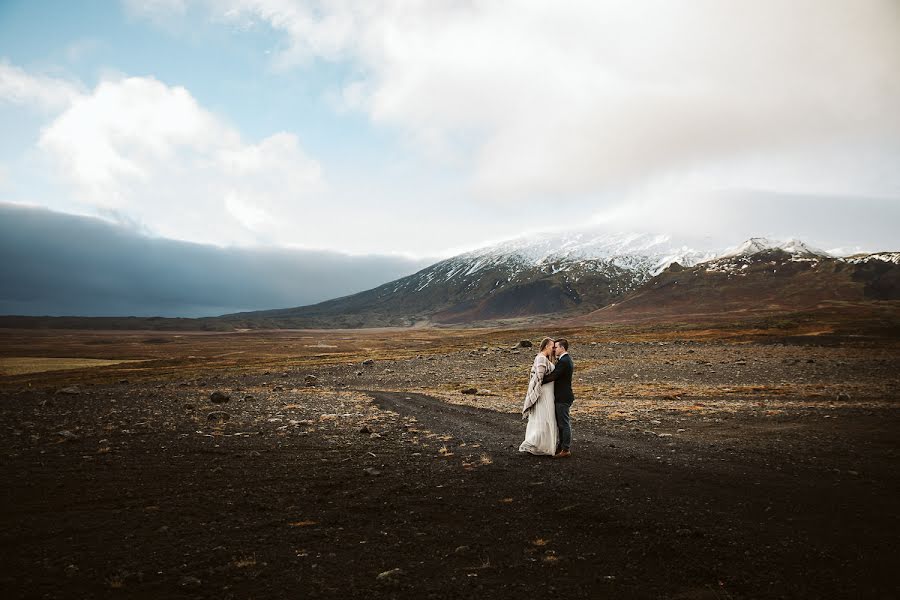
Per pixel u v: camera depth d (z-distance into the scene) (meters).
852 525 8.05
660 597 5.96
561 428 14.02
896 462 12.51
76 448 15.71
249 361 87.31
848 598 5.75
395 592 6.18
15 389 50.22
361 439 17.22
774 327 104.44
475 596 6.06
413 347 118.44
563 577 6.56
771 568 6.59
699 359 56.34
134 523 8.84
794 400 27.34
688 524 8.25
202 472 12.52
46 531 8.45
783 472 11.62
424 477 11.78
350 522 8.79
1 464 13.51
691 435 17.50
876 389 30.78
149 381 55.28
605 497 9.82
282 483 11.41
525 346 76.62
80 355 126.69
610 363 55.50
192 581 6.37
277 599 6.01
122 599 6.03
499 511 9.25
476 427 20.34
